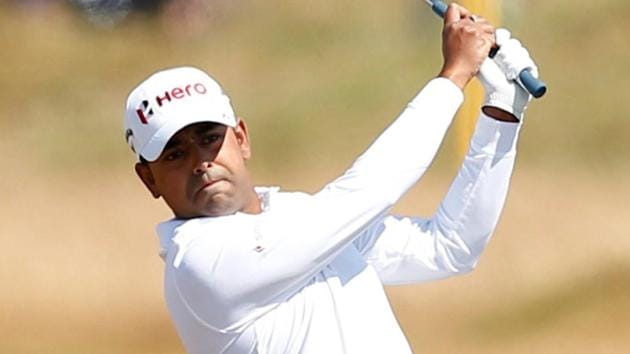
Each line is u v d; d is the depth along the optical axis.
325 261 12.20
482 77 13.12
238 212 12.76
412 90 74.62
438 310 41.53
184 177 12.71
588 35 74.62
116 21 95.38
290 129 68.94
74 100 82.06
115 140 70.25
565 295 41.78
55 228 52.28
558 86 68.31
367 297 12.51
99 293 45.75
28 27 94.38
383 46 81.06
